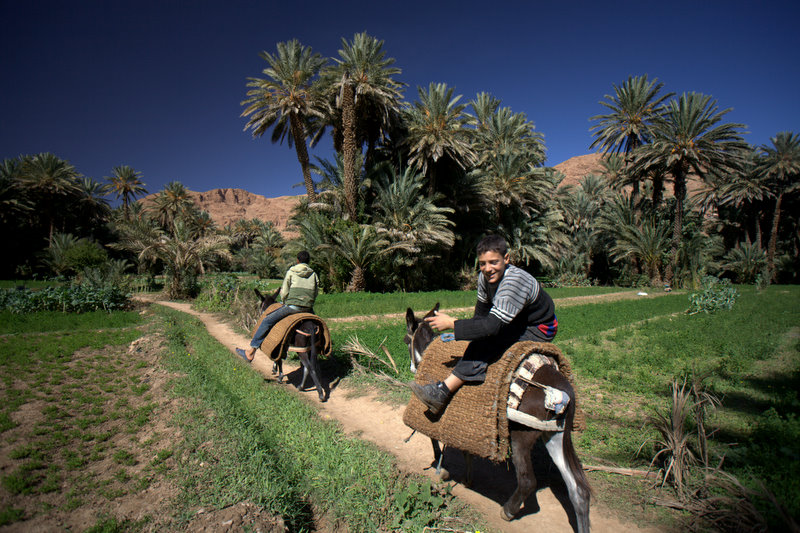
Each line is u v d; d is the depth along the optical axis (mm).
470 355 3434
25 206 42969
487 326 3076
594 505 3777
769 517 3135
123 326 12414
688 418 5504
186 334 11164
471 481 4094
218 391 6168
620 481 4137
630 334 12094
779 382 7145
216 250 23109
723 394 6555
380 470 4238
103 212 54406
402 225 29219
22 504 3471
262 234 83250
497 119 39844
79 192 48500
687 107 34344
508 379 3156
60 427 4945
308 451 4621
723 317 14820
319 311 16438
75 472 3986
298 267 7125
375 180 30922
